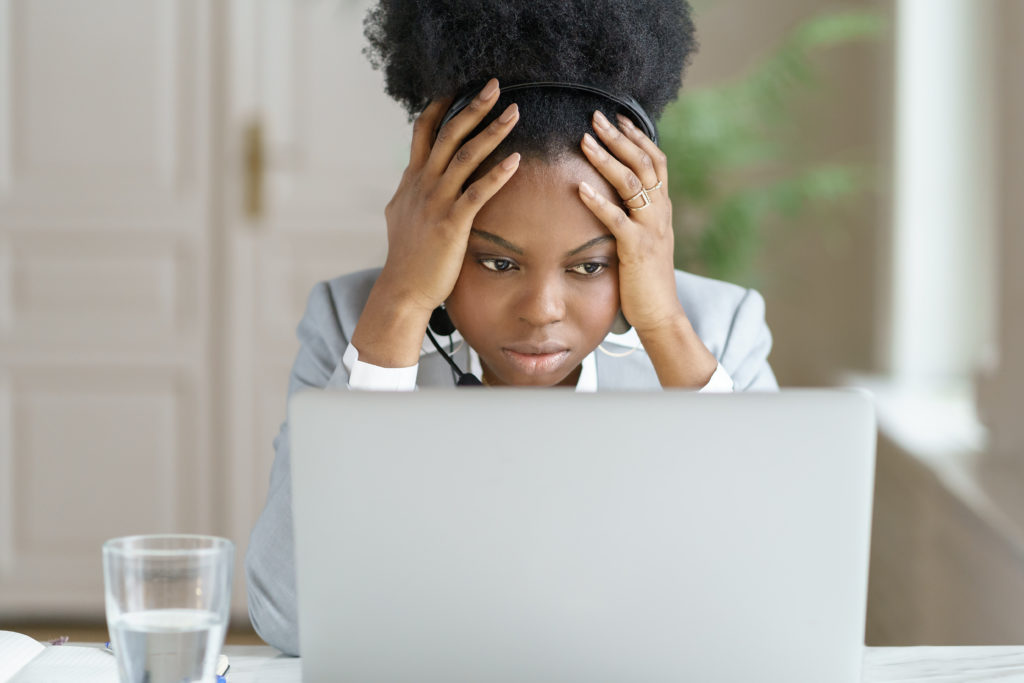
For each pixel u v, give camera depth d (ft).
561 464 3.02
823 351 13.85
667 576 3.03
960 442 9.16
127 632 2.91
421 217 4.42
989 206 12.25
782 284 13.82
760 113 13.02
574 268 4.43
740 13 13.80
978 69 12.08
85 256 13.78
